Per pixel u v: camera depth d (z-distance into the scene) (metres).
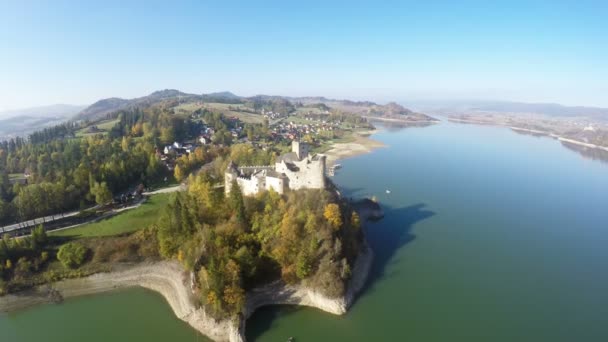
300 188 127.38
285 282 103.94
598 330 93.81
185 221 114.75
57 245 118.94
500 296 107.81
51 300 106.62
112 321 97.31
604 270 123.81
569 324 95.94
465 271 121.19
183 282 105.00
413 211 178.00
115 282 112.44
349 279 105.44
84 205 148.00
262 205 121.00
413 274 118.50
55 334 93.25
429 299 105.12
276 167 133.25
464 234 151.12
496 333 91.88
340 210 120.62
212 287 92.12
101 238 122.06
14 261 111.31
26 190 143.88
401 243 141.38
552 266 126.06
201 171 173.25
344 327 92.94
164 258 117.12
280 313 97.88
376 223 161.12
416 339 89.25
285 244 106.31
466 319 96.88
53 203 144.62
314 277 102.38
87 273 112.69
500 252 135.75
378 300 104.12
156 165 188.25
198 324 92.31
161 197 161.12
